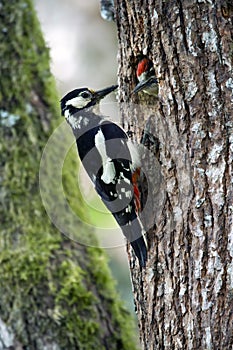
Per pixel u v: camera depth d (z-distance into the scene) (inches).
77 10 706.2
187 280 391.9
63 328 467.5
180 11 390.9
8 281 474.6
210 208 386.0
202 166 388.8
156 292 403.5
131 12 406.9
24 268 476.7
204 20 388.8
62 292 475.2
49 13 703.1
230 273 381.4
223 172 384.8
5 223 486.3
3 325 468.1
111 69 695.1
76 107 452.4
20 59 514.9
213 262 384.5
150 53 403.2
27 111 506.3
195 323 388.2
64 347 464.1
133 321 489.4
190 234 390.9
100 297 487.2
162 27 394.6
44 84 518.3
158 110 402.3
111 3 472.7
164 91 397.7
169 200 398.9
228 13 389.4
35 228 488.1
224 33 388.2
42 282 475.2
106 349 472.1
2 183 492.7
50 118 512.4
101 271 495.2
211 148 387.5
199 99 389.1
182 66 391.5
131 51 414.3
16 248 481.7
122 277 610.2
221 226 383.6
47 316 468.4
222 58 387.2
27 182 495.2
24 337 465.1
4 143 498.6
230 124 385.7
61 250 487.5
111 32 703.7
